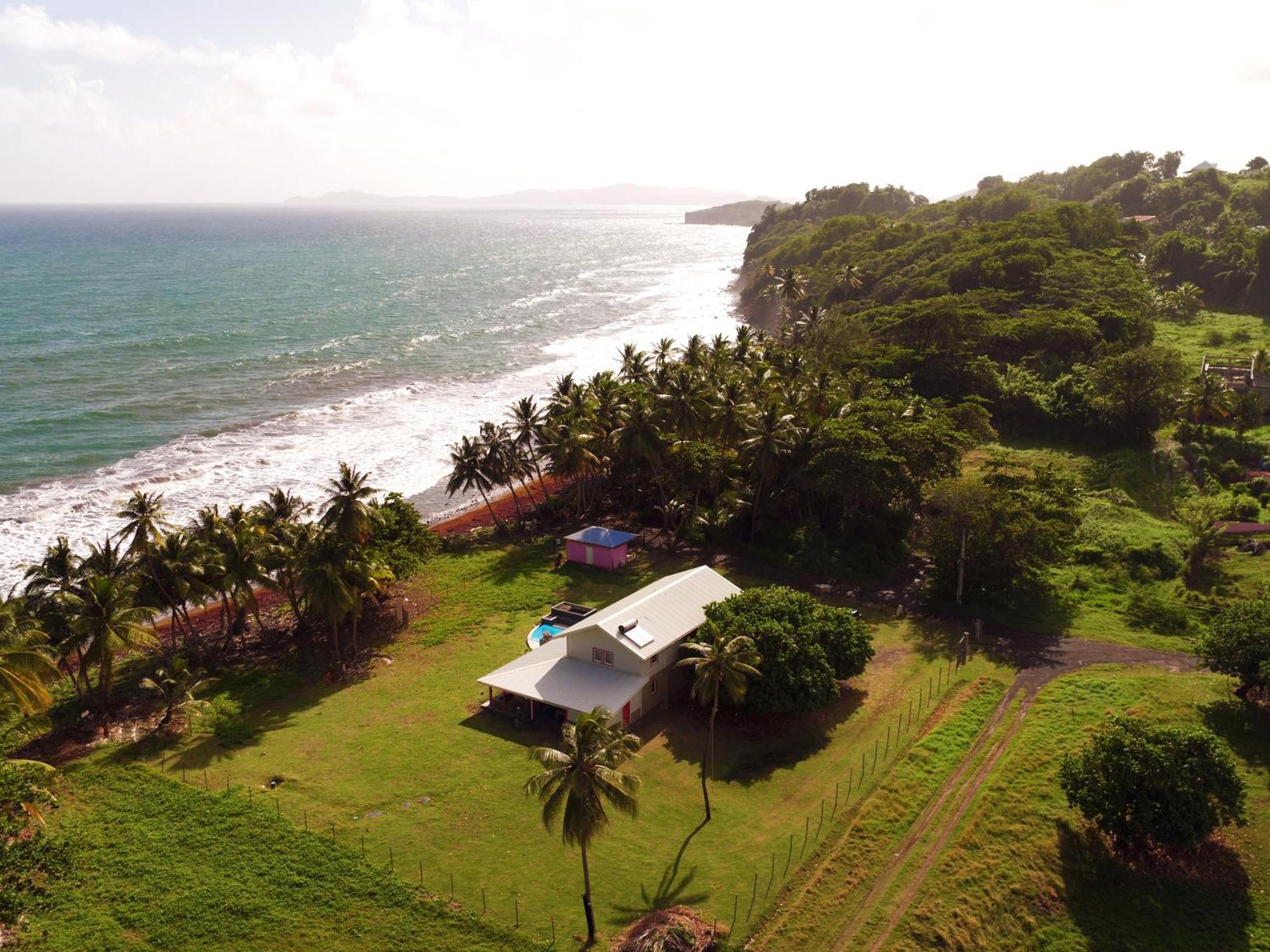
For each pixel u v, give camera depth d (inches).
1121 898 1523.1
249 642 2657.5
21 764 1628.9
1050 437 4131.4
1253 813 1692.9
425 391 5502.0
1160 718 1979.6
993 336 4680.1
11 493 3673.7
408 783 1887.3
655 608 2235.5
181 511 3511.3
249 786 1884.8
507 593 2859.3
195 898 1539.1
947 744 1934.1
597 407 3572.8
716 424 3206.2
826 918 1475.1
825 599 2711.6
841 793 1791.3
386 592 2827.3
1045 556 2534.5
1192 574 2699.3
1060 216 7224.4
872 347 4741.6
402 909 1512.1
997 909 1499.8
